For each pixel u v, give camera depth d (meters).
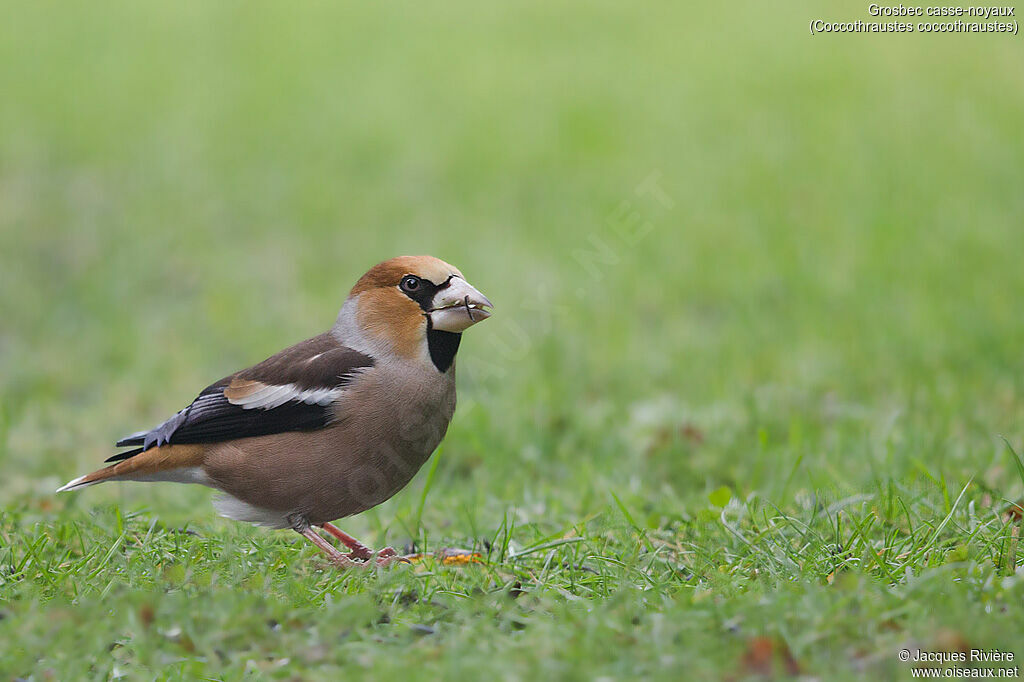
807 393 12.84
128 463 8.00
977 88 24.61
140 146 23.25
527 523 8.60
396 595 6.90
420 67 27.44
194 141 23.50
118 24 30.70
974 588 6.26
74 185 21.33
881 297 15.85
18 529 8.43
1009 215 18.88
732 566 7.27
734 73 26.22
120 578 7.18
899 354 13.68
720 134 23.20
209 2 32.53
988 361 13.11
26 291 17.42
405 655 5.95
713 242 18.50
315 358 7.82
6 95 25.53
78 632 6.28
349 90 26.11
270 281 17.86
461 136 23.59
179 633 6.26
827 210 19.58
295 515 7.95
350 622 6.36
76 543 8.13
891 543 7.42
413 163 22.41
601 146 22.75
